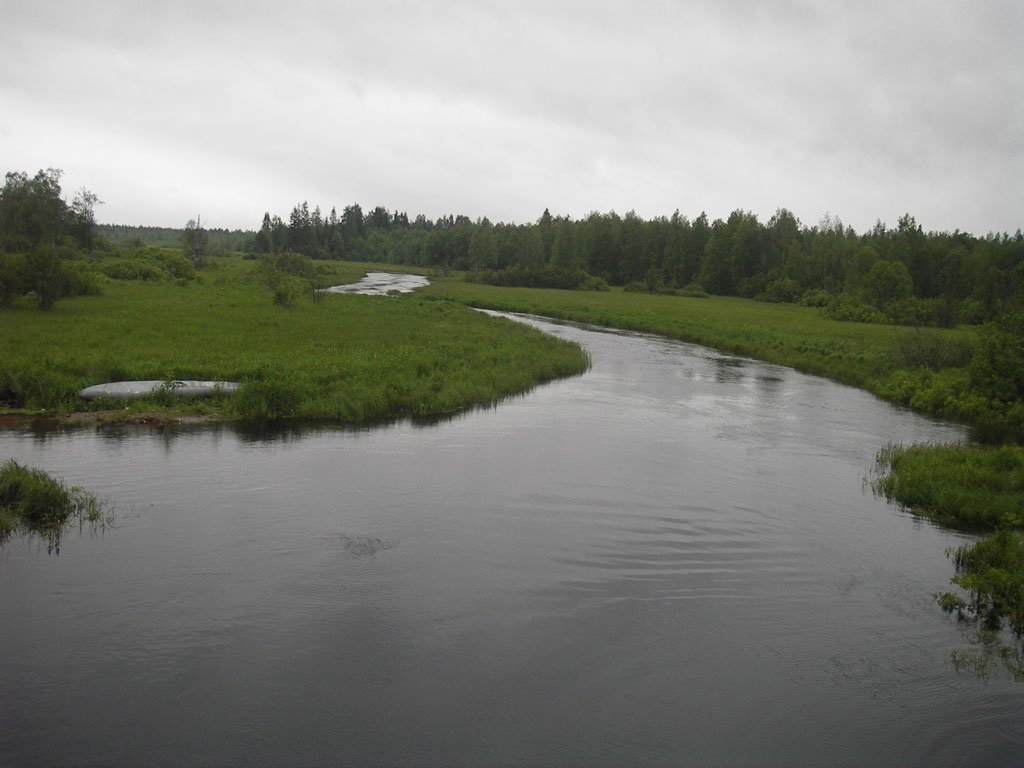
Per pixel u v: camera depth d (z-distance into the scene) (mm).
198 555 11680
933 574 12297
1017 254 104312
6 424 19078
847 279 105000
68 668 8602
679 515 14609
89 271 62750
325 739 7699
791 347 45344
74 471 15547
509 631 9906
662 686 8883
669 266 138625
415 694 8492
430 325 44594
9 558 11336
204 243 115562
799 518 14781
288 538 12516
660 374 34688
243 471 16031
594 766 7531
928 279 101875
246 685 8484
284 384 22109
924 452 19172
